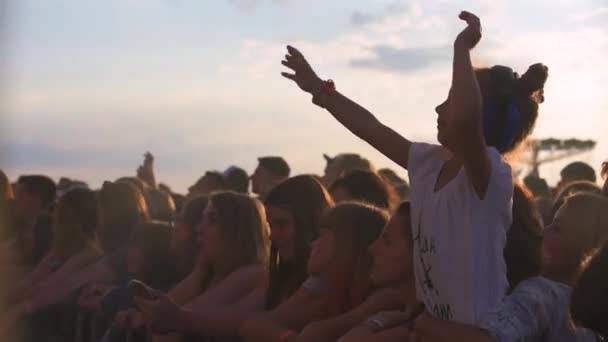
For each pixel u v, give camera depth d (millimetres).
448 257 3295
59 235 7191
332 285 4539
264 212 5266
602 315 2873
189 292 5555
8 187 7949
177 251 6133
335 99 3895
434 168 3424
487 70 3516
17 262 7703
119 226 6918
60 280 7004
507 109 3461
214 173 8836
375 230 4547
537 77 3523
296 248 4875
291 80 3986
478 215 3250
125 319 5539
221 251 5340
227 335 4777
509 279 3494
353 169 5574
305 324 4547
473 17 3289
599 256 2926
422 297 3461
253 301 5008
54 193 8133
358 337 3859
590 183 5535
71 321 6895
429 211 3350
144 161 9047
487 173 3227
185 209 6168
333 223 4562
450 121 3174
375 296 4371
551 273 4031
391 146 3752
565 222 3986
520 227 3508
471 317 3270
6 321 7027
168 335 5301
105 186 7016
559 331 3453
